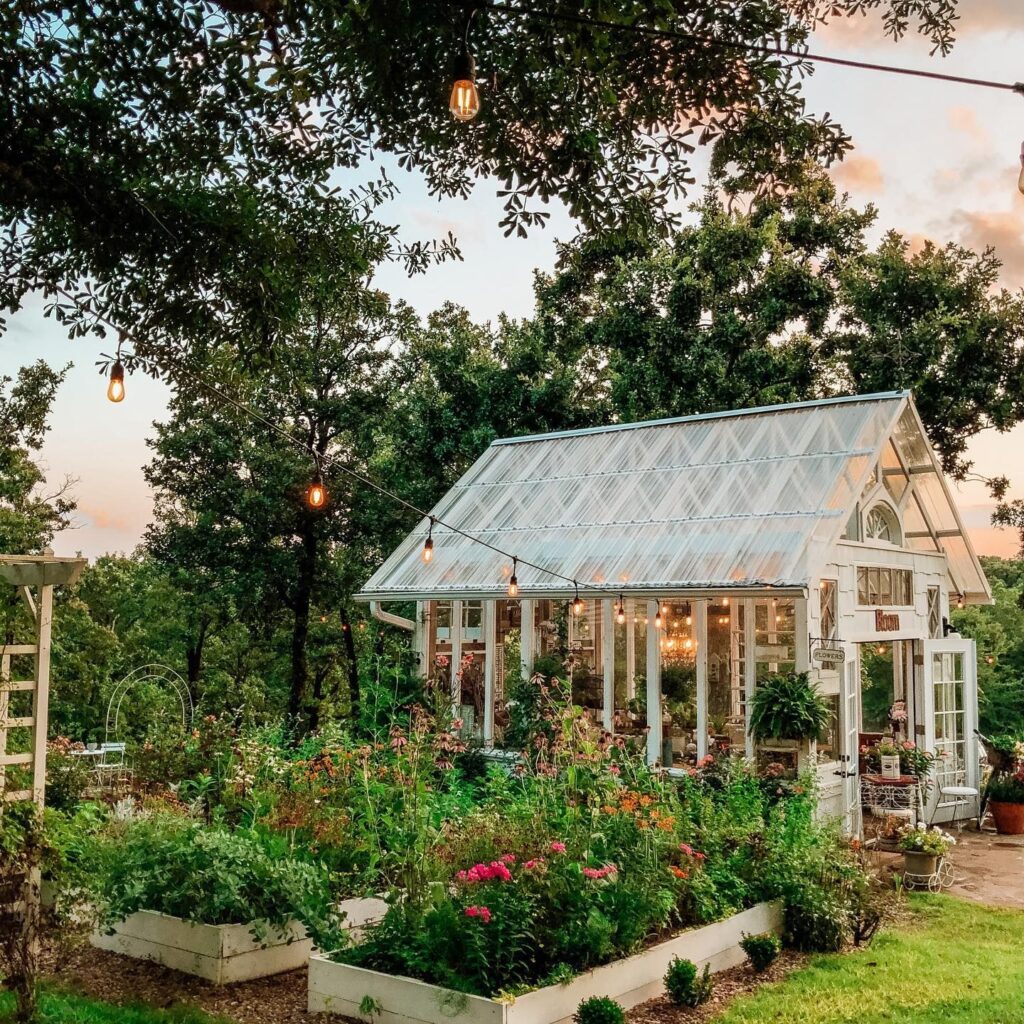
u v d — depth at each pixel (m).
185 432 23.09
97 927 8.55
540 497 18.36
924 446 16.61
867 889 10.34
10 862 6.91
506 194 8.31
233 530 23.34
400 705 16.61
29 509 23.06
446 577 17.25
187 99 7.86
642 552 15.46
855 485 14.90
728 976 8.76
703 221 27.58
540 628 16.44
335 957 7.72
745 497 15.52
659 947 8.22
